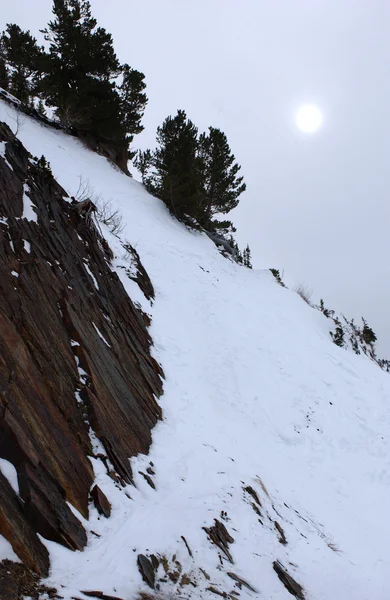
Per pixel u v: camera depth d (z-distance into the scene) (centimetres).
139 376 907
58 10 2881
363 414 1448
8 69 3039
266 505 774
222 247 2722
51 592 362
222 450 916
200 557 517
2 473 409
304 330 1892
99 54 2927
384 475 1201
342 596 616
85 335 728
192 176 2623
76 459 525
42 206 903
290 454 1126
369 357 2250
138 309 1243
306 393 1410
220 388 1244
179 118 3031
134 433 725
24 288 614
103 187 2148
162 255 1833
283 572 585
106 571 420
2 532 371
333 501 1005
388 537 948
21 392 480
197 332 1462
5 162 819
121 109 3061
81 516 474
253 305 1867
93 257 1075
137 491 600
